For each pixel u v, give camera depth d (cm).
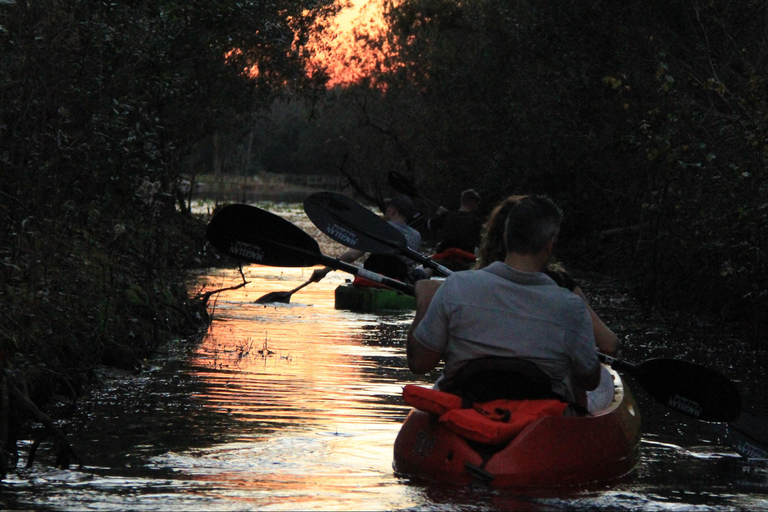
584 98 3297
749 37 2577
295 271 3322
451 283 796
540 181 4006
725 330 2133
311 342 1752
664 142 2030
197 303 1945
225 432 978
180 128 2917
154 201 1812
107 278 1510
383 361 1540
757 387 1438
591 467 768
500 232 858
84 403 1133
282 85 3422
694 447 991
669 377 913
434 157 5281
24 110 1336
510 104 4088
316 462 838
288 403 1157
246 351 1598
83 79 1532
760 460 931
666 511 706
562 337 778
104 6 1698
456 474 728
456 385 785
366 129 6338
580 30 3200
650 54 2934
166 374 1358
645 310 2384
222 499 697
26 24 1381
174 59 2212
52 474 784
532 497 710
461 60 4794
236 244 965
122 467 815
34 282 1212
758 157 1956
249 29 2541
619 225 3594
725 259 2138
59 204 1384
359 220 1032
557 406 765
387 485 742
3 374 819
